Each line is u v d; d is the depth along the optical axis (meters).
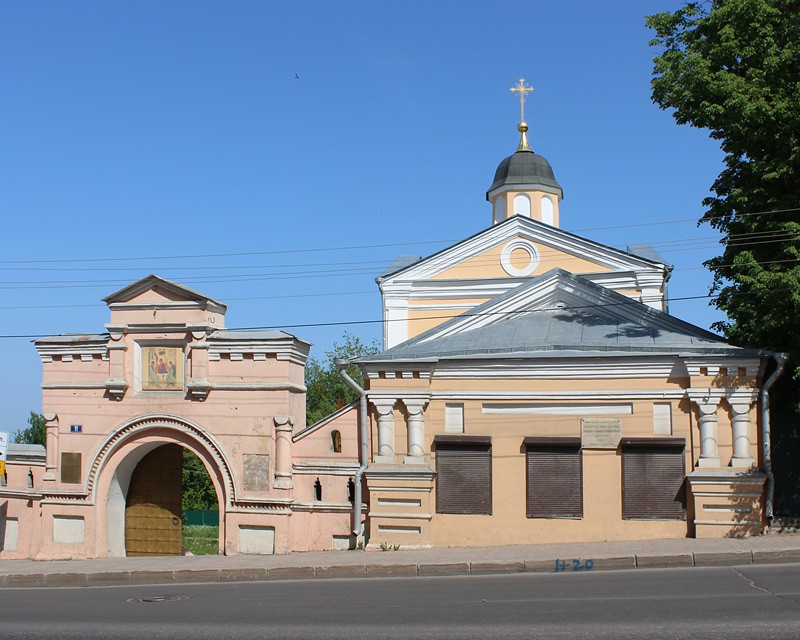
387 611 13.94
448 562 19.45
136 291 24.78
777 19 21.91
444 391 23.03
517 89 40.19
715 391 21.62
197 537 47.09
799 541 19.83
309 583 18.59
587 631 11.66
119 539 25.41
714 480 21.39
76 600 17.28
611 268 30.78
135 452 25.05
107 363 25.11
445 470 22.88
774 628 11.41
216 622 13.70
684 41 23.31
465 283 31.72
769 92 21.41
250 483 23.91
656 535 21.80
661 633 11.37
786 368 22.02
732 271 22.27
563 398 22.39
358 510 23.06
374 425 23.34
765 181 21.75
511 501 22.48
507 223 31.66
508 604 14.02
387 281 32.16
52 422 25.34
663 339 22.98
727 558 18.17
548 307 25.38
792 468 22.70
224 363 24.33
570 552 19.86
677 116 22.84
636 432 22.09
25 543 25.67
